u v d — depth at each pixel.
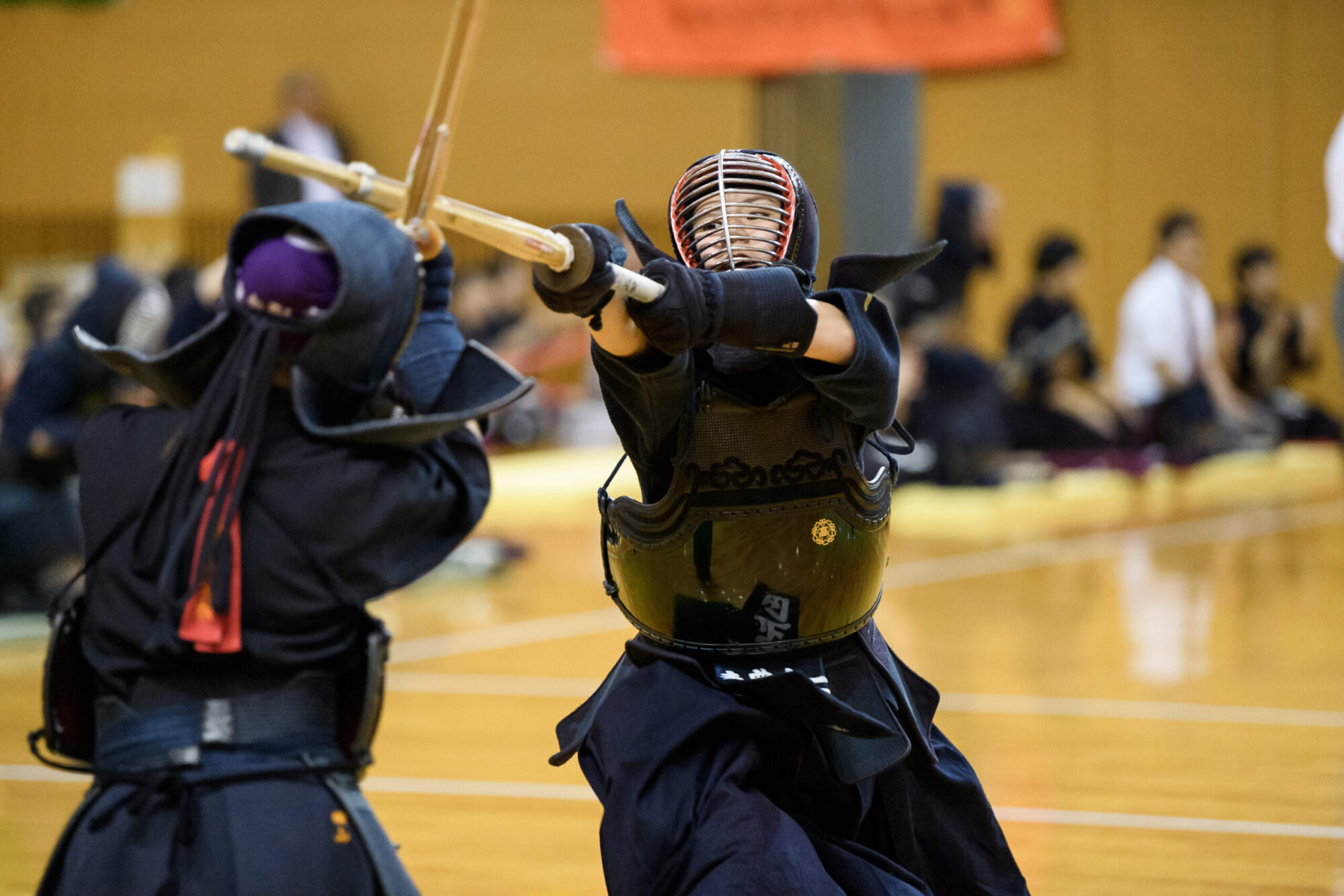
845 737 4.70
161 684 4.66
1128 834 7.98
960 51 29.70
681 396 4.47
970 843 5.11
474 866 7.59
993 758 9.43
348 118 32.09
